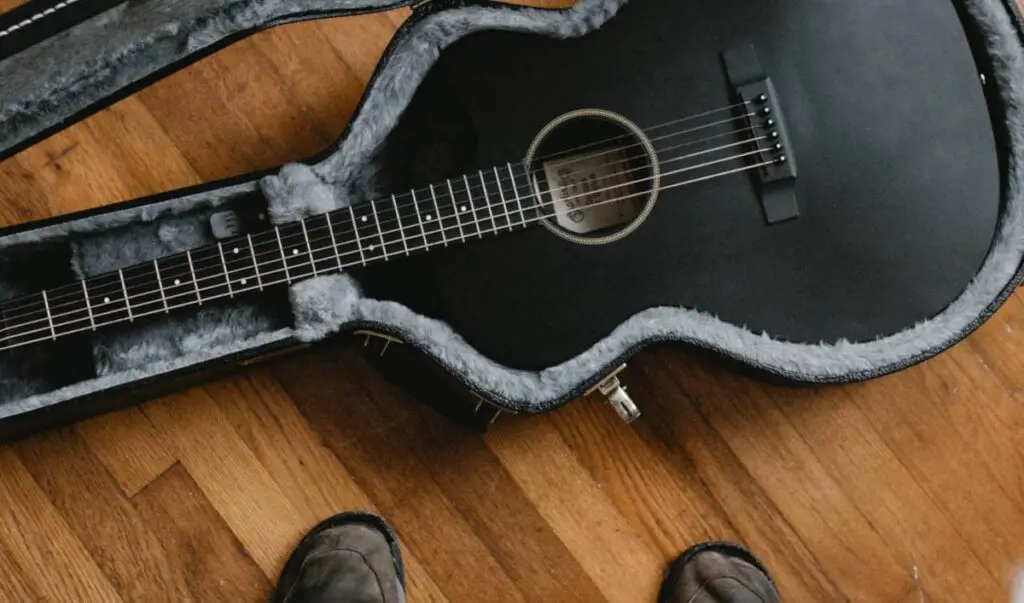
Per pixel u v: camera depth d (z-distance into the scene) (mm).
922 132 1063
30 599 1173
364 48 1257
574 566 1226
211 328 1090
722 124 1063
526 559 1224
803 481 1248
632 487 1239
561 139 1125
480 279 1060
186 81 1231
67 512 1186
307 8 981
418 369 1135
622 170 1112
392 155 1122
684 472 1244
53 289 1012
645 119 1068
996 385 1257
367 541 1160
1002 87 1062
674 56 1072
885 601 1241
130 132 1225
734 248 1062
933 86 1067
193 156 1232
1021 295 1256
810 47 1068
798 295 1062
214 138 1234
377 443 1224
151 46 946
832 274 1061
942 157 1063
